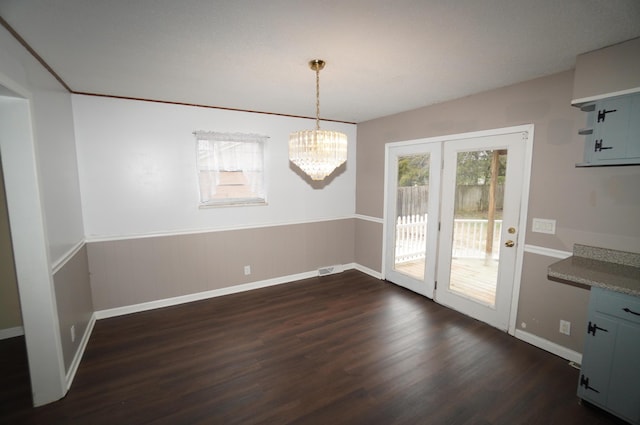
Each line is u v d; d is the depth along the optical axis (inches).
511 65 88.1
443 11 59.4
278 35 69.7
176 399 79.6
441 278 137.6
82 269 110.3
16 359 96.7
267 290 156.3
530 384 84.8
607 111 76.9
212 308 135.0
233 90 112.6
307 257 173.8
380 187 167.9
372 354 99.4
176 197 134.7
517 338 109.0
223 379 87.5
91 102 116.3
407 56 81.6
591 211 89.0
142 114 125.3
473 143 120.0
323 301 142.3
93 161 118.2
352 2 56.2
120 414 74.6
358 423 71.7
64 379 81.0
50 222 81.0
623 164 75.9
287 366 93.4
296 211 167.0
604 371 72.8
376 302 140.8
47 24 62.9
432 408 76.3
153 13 59.6
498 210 113.6
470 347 103.2
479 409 75.9
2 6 55.1
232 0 55.3
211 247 144.9
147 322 121.8
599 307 72.9
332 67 89.7
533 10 58.8
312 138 77.7
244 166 148.5
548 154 97.6
